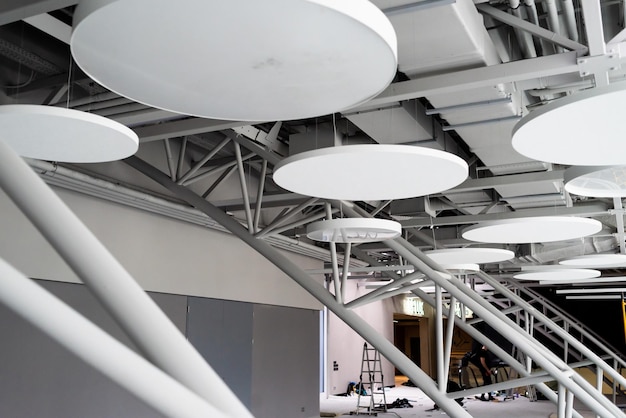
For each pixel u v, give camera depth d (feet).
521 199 53.06
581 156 22.79
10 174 8.76
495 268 97.09
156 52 13.37
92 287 7.84
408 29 24.77
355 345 119.03
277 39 12.66
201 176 47.67
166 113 34.35
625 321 106.11
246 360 66.23
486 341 47.85
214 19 11.99
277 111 16.24
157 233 55.57
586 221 38.99
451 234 77.82
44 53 37.76
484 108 33.19
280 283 75.05
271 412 69.87
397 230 36.40
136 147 26.99
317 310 84.17
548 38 26.58
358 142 45.65
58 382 44.29
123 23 12.21
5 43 35.68
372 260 73.31
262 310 70.54
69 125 24.25
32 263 44.06
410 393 120.06
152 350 7.27
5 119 23.47
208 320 60.85
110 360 6.51
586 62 24.21
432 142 40.70
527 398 113.29
